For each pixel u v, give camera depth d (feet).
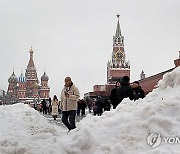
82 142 17.24
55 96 79.61
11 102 251.60
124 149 16.28
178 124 17.81
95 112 70.85
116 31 395.75
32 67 430.61
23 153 18.39
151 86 106.11
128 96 32.12
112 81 365.20
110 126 19.60
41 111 156.46
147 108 19.81
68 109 33.01
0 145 20.36
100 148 16.72
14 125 35.65
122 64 379.96
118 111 22.91
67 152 16.94
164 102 19.93
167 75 23.85
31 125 36.45
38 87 404.16
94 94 244.63
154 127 17.70
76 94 33.14
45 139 22.25
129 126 18.58
